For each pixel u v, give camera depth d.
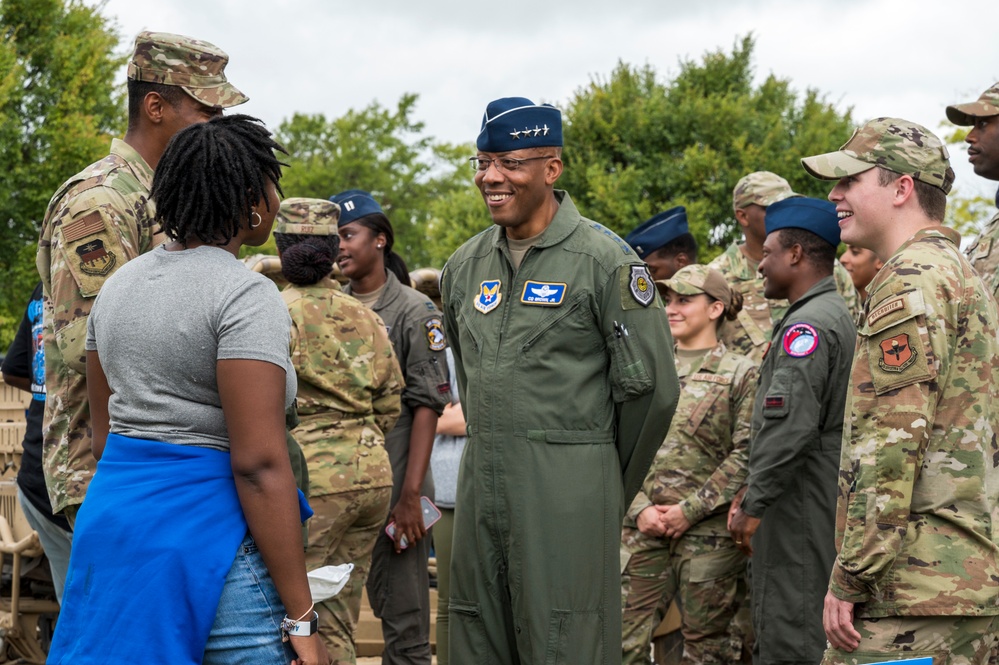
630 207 21.95
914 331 2.90
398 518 4.77
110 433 2.56
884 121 3.27
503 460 3.46
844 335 4.31
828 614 3.06
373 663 5.69
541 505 3.41
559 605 3.40
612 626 3.48
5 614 5.28
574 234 3.54
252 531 2.45
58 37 23.67
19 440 5.35
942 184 3.22
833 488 4.29
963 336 2.96
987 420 2.97
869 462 2.94
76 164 22.81
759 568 4.40
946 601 2.89
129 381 2.51
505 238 3.63
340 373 4.09
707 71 24.80
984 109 4.14
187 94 3.37
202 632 2.40
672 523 4.75
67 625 2.45
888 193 3.21
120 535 2.42
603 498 3.46
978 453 2.94
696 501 4.72
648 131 22.98
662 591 4.91
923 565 2.92
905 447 2.88
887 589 2.95
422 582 4.91
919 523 2.95
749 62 25.20
